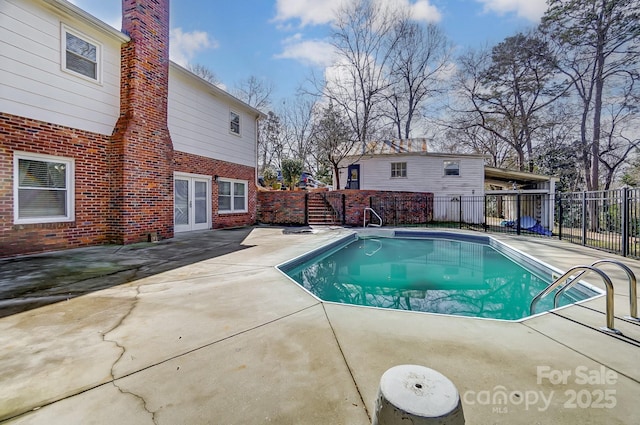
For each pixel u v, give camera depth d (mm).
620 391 1920
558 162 21797
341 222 14289
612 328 2852
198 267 5289
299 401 1809
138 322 2965
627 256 6570
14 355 2332
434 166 16906
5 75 5879
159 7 8633
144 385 1964
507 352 2404
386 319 3070
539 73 20312
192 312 3229
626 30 16219
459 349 2445
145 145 8172
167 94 9000
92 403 1790
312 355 2342
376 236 11641
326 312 3248
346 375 2074
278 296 3770
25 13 6141
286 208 14438
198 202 10859
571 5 17266
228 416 1685
